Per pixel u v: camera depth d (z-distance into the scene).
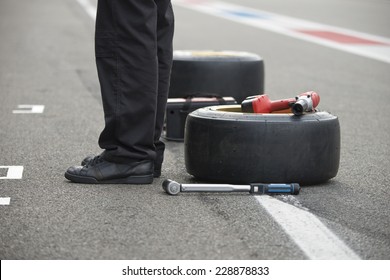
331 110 22.20
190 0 75.94
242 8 66.00
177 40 40.97
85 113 21.02
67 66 31.23
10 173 14.05
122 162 13.09
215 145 12.85
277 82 27.73
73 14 57.62
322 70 31.12
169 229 10.72
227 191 12.38
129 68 12.55
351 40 42.19
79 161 15.12
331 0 78.38
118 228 10.75
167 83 13.26
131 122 12.85
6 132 18.23
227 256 9.77
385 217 11.48
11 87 25.81
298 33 45.75
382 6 69.81
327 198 12.42
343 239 10.47
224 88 17.67
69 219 11.16
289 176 12.81
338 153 13.28
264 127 12.64
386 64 33.19
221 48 37.81
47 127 18.91
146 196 12.38
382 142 17.67
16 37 41.66
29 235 10.47
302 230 10.79
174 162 14.93
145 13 12.38
